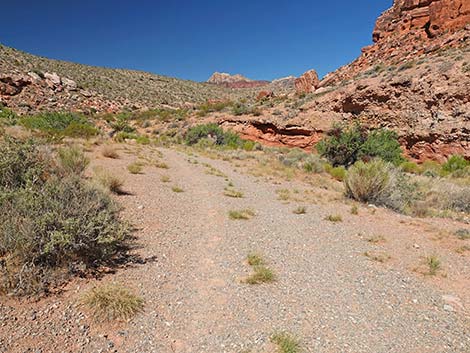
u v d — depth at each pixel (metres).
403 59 39.09
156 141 32.06
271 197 10.52
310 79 49.78
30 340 2.91
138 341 3.12
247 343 3.20
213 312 3.71
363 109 33.16
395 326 3.66
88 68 81.00
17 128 16.70
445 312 4.03
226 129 39.31
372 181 10.27
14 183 5.27
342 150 22.31
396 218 8.73
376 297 4.30
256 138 38.16
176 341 3.18
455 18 38.91
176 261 4.98
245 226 7.06
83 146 16.02
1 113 30.06
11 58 56.94
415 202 10.40
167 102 73.81
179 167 15.60
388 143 22.45
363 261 5.55
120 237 4.78
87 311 3.42
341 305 4.04
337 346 3.23
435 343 3.38
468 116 25.31
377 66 40.53
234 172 15.91
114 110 57.12
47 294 3.62
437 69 29.86
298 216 8.25
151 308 3.66
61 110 46.88
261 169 17.42
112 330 3.22
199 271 4.73
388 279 4.88
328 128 33.62
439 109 27.52
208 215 7.75
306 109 37.97
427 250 6.28
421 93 29.41
